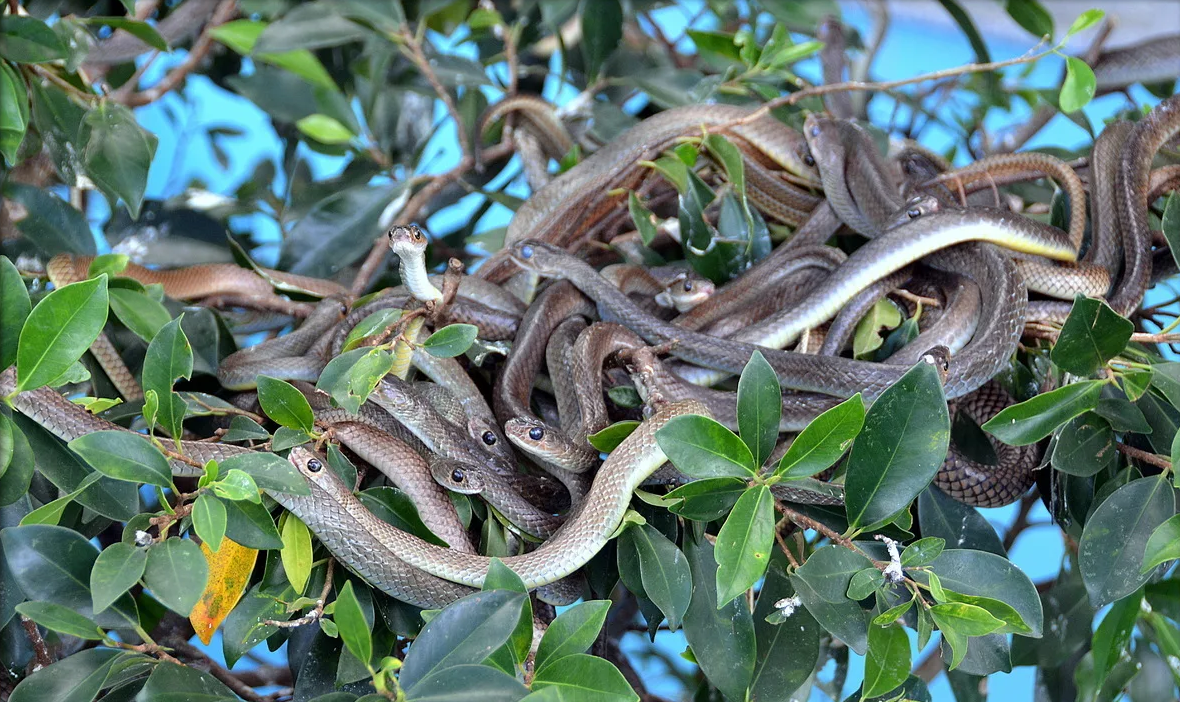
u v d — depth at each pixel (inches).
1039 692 75.7
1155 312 76.1
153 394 64.8
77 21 74.4
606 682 63.3
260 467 64.9
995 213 72.0
